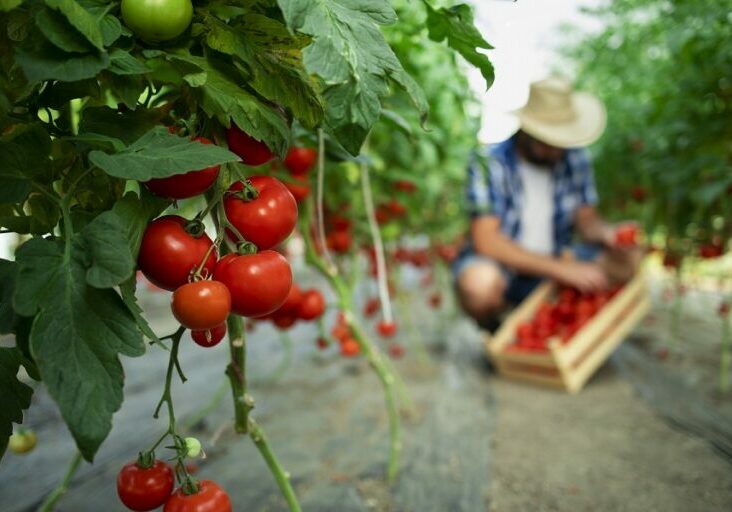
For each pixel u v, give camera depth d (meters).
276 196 0.74
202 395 2.46
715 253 2.53
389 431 2.04
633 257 3.10
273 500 1.56
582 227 3.42
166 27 0.63
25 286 0.53
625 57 2.87
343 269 2.43
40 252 0.56
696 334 3.24
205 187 0.69
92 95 0.68
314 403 2.35
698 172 2.35
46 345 0.52
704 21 1.81
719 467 1.69
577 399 2.35
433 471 1.73
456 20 0.80
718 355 2.81
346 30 0.60
